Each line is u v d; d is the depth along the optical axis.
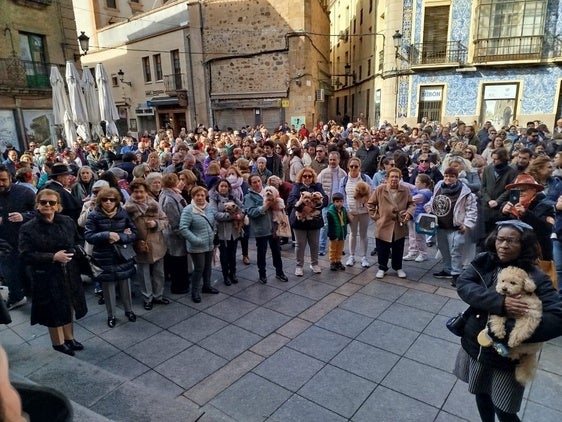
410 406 3.10
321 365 3.65
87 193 5.82
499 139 8.90
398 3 18.34
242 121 20.89
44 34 18.03
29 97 17.25
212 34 20.70
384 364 3.65
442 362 3.66
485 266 2.41
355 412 3.05
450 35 17.98
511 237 2.23
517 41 17.16
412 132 13.24
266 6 19.22
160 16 23.09
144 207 4.73
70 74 11.09
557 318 2.08
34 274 3.66
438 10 17.92
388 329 4.26
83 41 13.55
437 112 19.00
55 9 18.47
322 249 6.87
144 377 3.54
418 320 4.44
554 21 16.80
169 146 10.66
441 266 6.16
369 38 23.97
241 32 20.00
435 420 2.95
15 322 4.64
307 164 8.49
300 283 5.59
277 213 5.50
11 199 4.84
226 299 5.11
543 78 17.34
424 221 5.38
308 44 19.14
